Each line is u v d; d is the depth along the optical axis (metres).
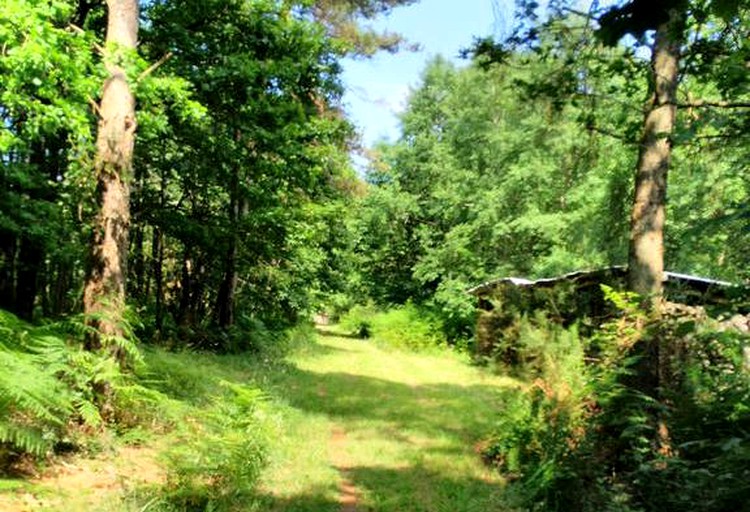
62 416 6.34
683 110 8.25
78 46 8.18
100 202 7.58
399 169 43.47
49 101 9.12
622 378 6.98
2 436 4.91
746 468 3.84
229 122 13.73
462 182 36.28
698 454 4.85
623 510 5.00
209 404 8.83
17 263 12.89
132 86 8.02
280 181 16.09
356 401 12.88
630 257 7.74
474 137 35.88
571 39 7.64
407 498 6.64
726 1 1.59
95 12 11.10
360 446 9.08
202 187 16.45
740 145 5.38
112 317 7.32
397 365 21.48
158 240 18.81
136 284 19.73
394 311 33.12
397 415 11.65
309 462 7.66
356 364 20.73
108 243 7.55
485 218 31.09
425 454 8.75
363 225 42.16
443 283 33.38
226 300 19.50
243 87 13.48
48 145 13.07
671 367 6.58
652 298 7.09
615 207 12.80
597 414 6.59
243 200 18.55
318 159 16.30
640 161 7.71
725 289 3.64
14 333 6.69
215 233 16.67
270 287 24.58
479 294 25.98
